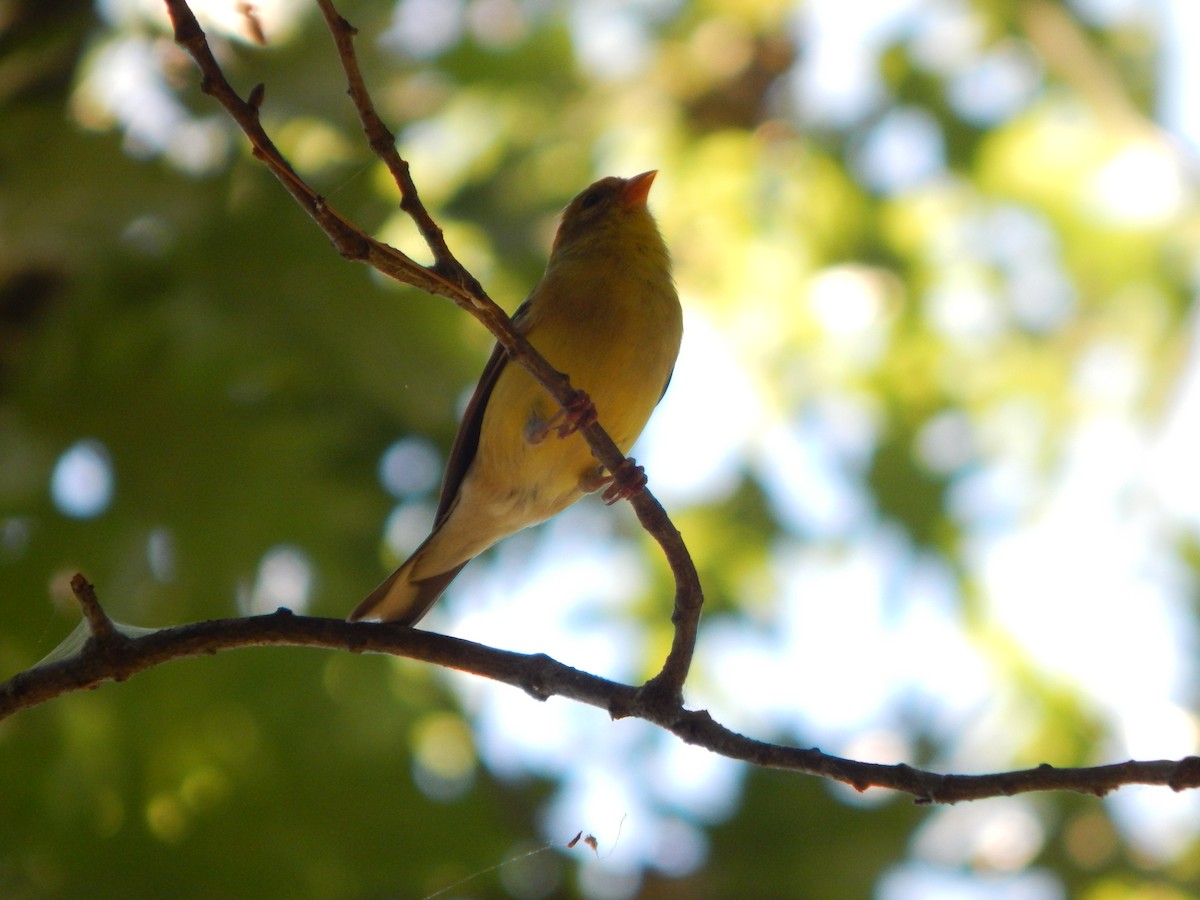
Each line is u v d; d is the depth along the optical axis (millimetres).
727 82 16781
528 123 15523
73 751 11844
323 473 12680
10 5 12203
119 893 11539
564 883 13867
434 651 6414
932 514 15914
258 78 11625
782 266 16672
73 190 11711
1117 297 16859
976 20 16938
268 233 12109
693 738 6055
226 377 12320
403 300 12320
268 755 12109
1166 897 13914
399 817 12188
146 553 12070
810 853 13719
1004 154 17016
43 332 12438
